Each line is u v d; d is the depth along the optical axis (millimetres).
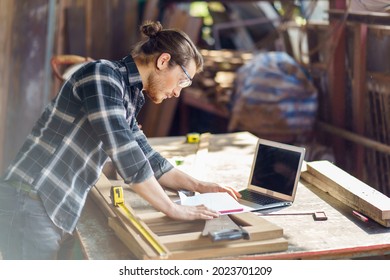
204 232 2465
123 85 2588
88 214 2887
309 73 5539
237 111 5531
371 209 2777
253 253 2459
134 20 6434
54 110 2629
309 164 3406
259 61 5664
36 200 2635
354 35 4836
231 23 7852
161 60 2561
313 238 2602
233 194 2973
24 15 5410
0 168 5355
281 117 5391
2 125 5340
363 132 4898
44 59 5590
